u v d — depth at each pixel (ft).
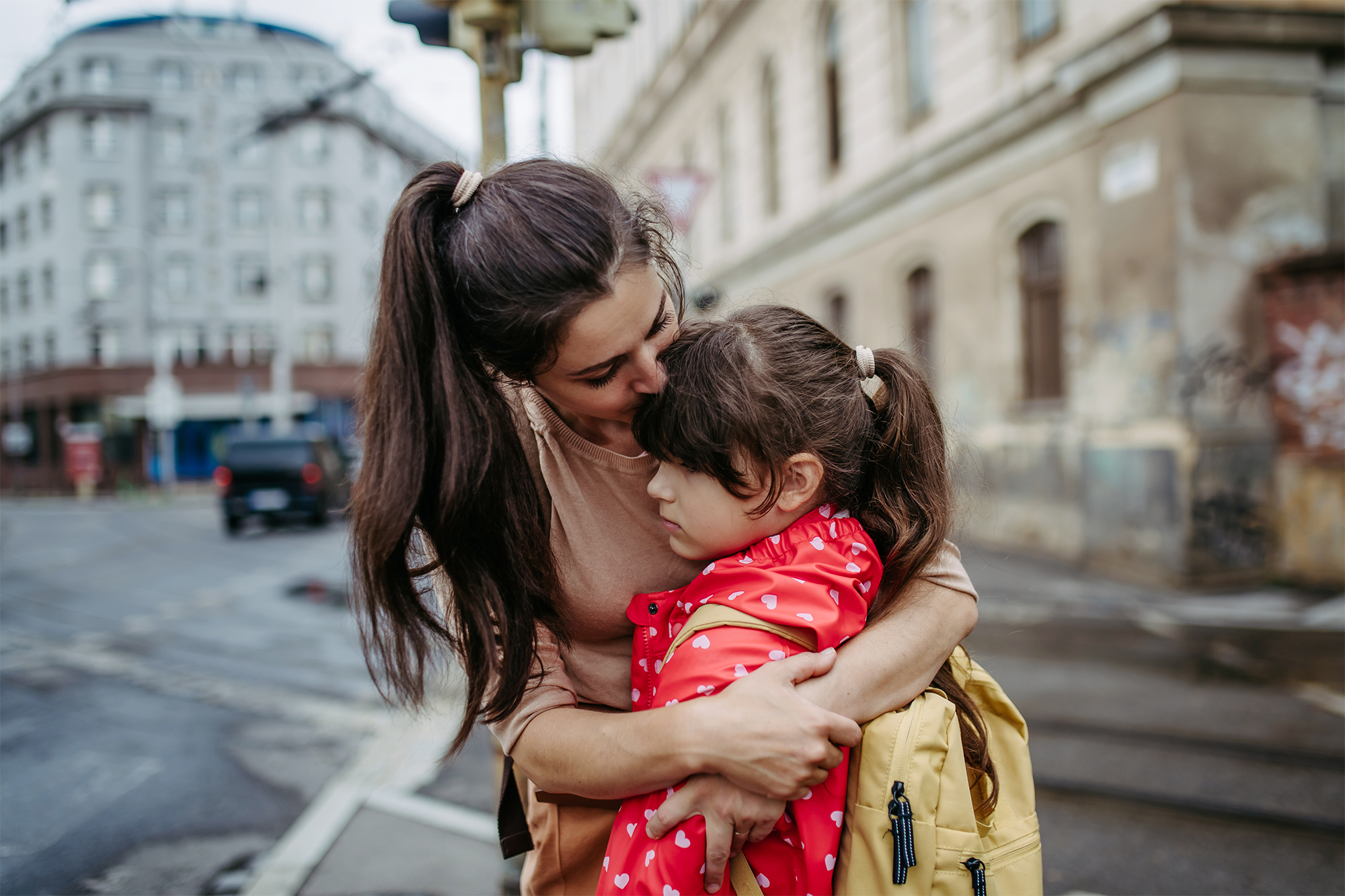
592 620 3.86
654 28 59.77
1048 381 26.40
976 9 27.55
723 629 3.33
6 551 40.16
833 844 3.27
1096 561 23.44
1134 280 21.89
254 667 17.20
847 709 3.22
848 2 35.24
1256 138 20.83
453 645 3.68
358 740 12.84
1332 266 19.65
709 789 3.08
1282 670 14.17
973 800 3.75
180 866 9.03
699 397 3.41
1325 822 8.94
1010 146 26.55
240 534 44.60
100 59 101.76
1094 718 12.20
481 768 11.60
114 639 20.13
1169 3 19.81
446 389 3.29
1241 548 20.79
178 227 103.86
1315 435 20.34
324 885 8.38
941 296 30.68
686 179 20.42
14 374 108.06
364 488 3.44
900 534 3.72
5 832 9.87
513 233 3.05
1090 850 8.63
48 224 104.01
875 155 33.83
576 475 3.84
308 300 105.29
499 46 6.96
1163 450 21.01
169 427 87.20
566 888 3.89
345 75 96.68
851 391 3.73
